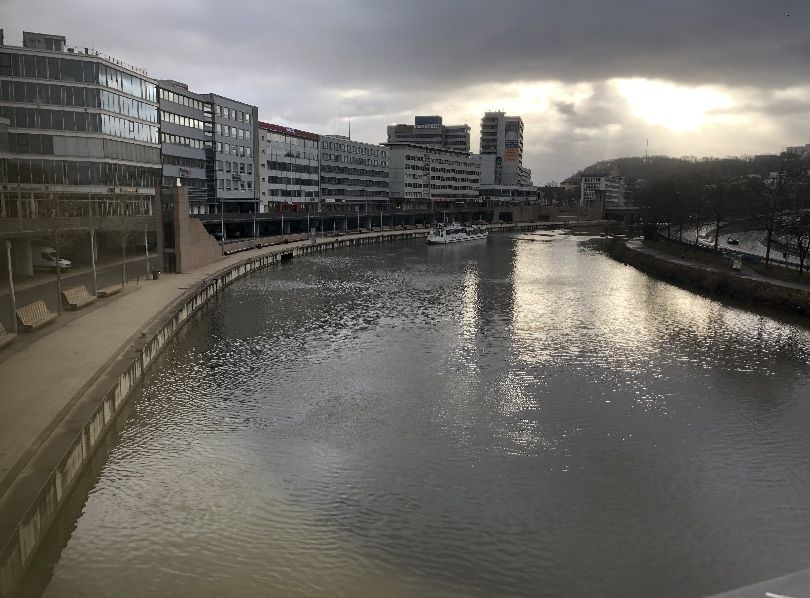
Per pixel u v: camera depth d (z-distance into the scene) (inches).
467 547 863.7
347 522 916.6
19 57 3102.9
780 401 1464.1
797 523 938.7
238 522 907.4
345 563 820.0
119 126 3563.0
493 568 820.0
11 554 698.8
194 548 842.8
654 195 6845.5
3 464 856.3
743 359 1827.0
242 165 5836.6
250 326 2185.0
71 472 939.3
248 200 5999.0
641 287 3353.8
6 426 987.3
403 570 811.4
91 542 848.3
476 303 2770.7
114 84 3489.2
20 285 2380.7
